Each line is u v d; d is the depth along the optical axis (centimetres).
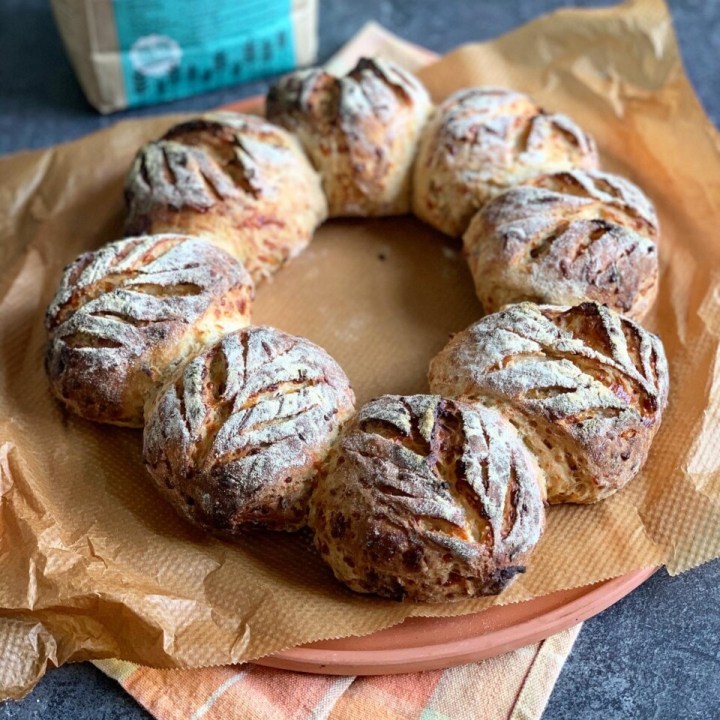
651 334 38
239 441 34
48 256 47
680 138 50
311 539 36
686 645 35
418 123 48
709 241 46
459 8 65
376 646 33
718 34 62
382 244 48
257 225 44
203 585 34
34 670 32
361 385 42
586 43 53
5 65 61
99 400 38
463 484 32
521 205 42
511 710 33
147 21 54
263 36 57
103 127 57
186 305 38
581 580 34
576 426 35
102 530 36
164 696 33
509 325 37
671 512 36
